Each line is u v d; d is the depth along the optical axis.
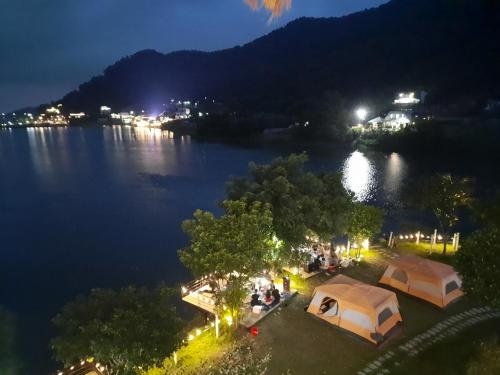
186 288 24.05
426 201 30.09
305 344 18.25
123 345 13.13
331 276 25.81
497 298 15.41
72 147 158.12
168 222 53.44
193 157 119.81
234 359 17.12
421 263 22.86
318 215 23.97
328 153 117.69
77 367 17.55
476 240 17.38
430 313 20.86
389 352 17.50
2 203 66.00
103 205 63.66
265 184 23.53
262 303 21.44
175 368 16.81
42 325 27.95
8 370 12.76
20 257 41.91
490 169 80.62
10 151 146.62
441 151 104.81
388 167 89.12
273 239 21.55
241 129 166.38
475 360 15.90
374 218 28.06
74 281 35.84
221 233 18.58
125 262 39.72
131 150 142.62
